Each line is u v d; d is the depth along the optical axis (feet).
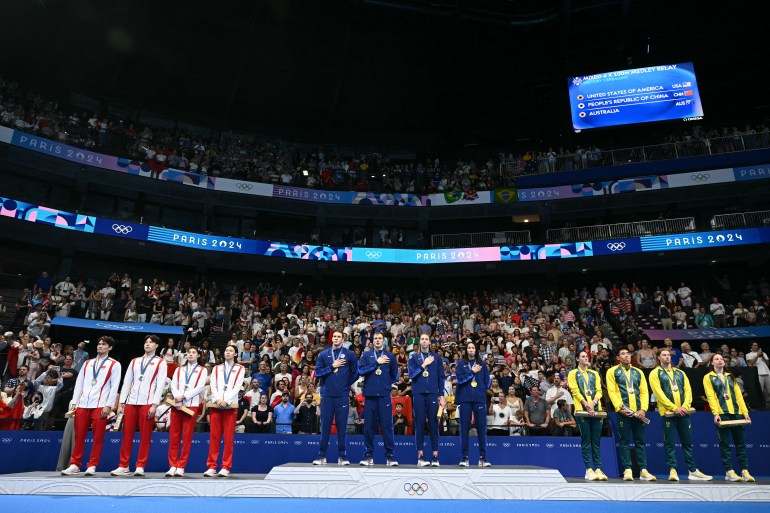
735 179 80.38
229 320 72.69
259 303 75.87
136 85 95.04
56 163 74.43
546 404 40.45
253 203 86.12
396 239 89.86
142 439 27.86
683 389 29.99
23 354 46.39
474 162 101.65
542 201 86.79
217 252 81.76
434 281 93.35
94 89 92.07
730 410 29.68
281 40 91.35
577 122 92.48
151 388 28.30
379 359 29.25
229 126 102.06
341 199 88.43
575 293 79.10
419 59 96.63
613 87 92.38
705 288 83.71
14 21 80.12
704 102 97.50
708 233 76.89
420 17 88.43
